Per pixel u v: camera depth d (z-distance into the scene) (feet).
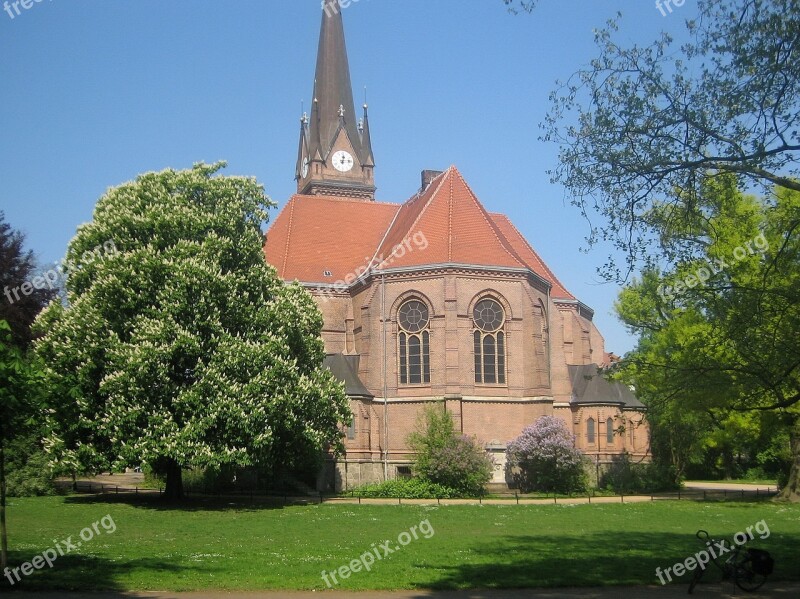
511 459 192.34
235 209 155.33
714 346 78.69
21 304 177.17
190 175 156.66
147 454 131.23
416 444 187.83
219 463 134.51
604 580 70.49
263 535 103.40
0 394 65.05
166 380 135.74
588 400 213.87
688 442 233.76
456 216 213.87
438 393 199.31
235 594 63.52
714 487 240.12
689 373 84.94
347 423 168.96
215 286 141.69
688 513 138.82
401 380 205.46
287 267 229.45
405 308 207.72
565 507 150.61
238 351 138.41
